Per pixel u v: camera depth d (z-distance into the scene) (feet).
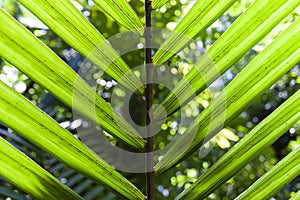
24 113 2.98
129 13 3.42
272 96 14.55
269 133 3.18
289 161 3.15
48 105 10.66
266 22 3.23
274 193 3.12
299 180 12.38
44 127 3.01
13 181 2.91
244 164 3.17
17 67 3.02
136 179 9.91
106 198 8.07
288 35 3.20
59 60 3.08
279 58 3.20
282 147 13.66
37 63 3.05
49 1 3.15
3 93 2.96
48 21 3.16
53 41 13.25
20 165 2.93
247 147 3.18
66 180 8.41
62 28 3.18
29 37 3.03
